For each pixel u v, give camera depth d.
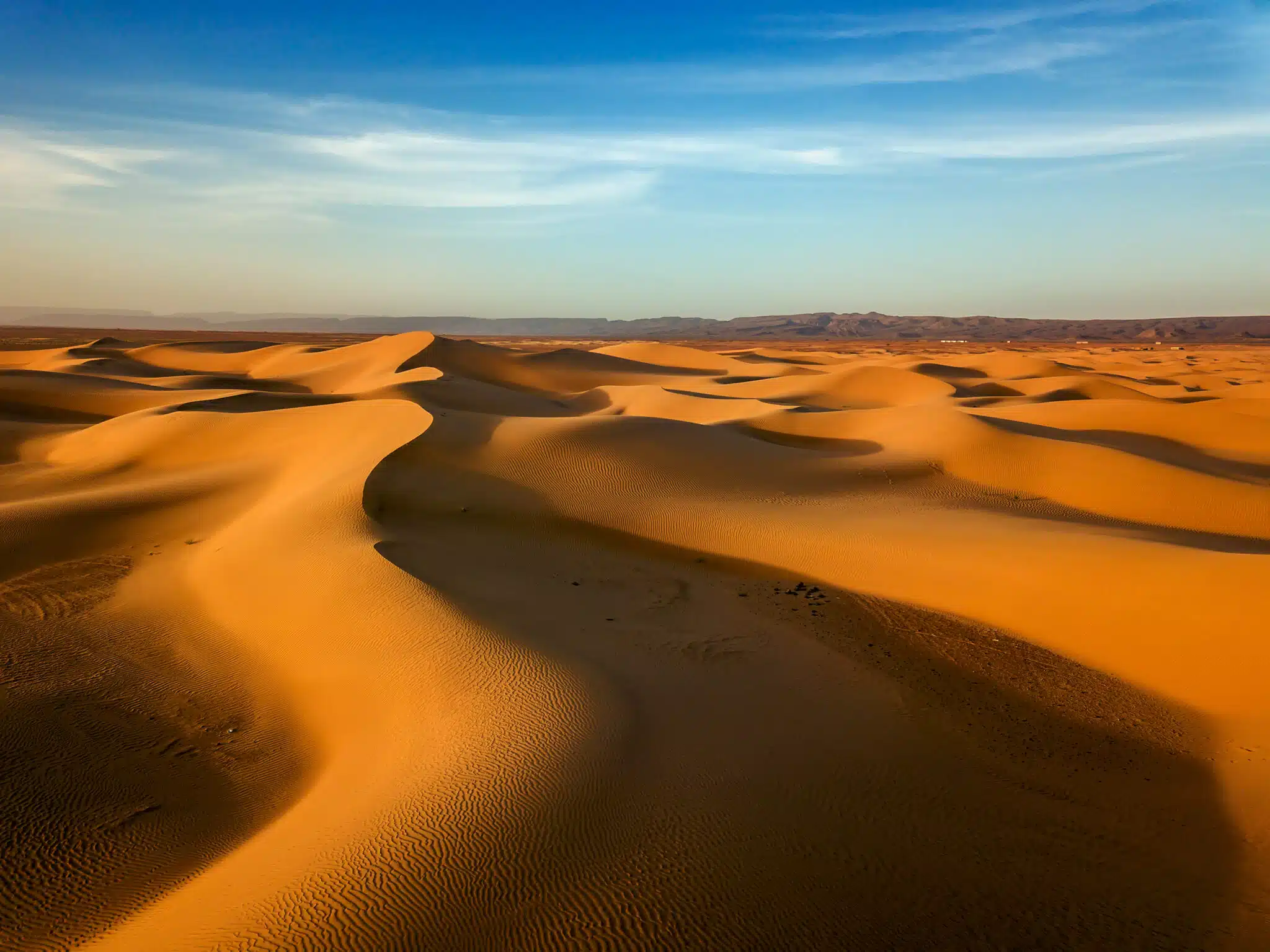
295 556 20.47
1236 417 43.62
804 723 13.15
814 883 8.50
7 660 16.39
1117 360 147.12
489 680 13.14
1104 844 10.22
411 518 25.02
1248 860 9.97
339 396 51.81
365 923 7.33
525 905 7.65
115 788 12.11
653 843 8.75
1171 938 8.36
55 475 33.22
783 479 31.09
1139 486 30.33
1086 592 18.45
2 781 12.07
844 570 22.36
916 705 14.54
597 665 14.52
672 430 35.16
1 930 9.08
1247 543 24.83
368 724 13.05
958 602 19.89
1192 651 15.65
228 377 75.06
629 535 25.61
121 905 9.49
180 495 28.20
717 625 18.36
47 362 83.88
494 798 9.26
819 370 94.88
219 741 13.66
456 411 37.38
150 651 17.03
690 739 11.68
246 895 8.13
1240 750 12.74
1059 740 13.42
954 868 9.24
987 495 30.70
